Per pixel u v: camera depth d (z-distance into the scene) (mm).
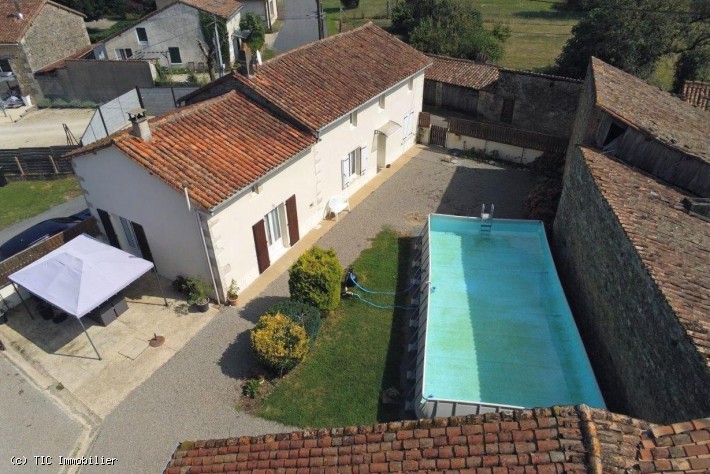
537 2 69125
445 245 19625
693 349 9070
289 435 8305
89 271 16047
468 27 43719
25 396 14891
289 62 22734
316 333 16297
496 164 27891
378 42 27172
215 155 17453
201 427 13836
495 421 7250
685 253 12055
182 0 42688
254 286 18984
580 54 35375
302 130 20078
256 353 14922
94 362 15945
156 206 17188
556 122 30719
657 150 15945
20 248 20281
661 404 10281
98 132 30750
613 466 6172
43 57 41656
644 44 33312
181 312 17781
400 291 18656
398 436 7594
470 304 16703
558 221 19719
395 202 24281
